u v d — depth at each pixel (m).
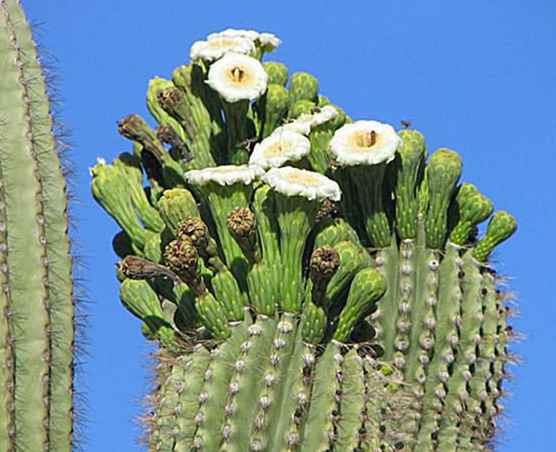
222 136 6.45
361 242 6.29
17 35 5.79
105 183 6.39
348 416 5.68
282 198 5.83
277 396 5.64
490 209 6.31
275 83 6.66
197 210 6.03
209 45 6.56
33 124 5.64
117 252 6.50
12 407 5.18
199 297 5.79
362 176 6.21
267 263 5.81
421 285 6.16
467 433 6.09
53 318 5.41
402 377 6.04
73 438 5.41
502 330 6.24
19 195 5.46
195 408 5.68
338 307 5.91
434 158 6.25
